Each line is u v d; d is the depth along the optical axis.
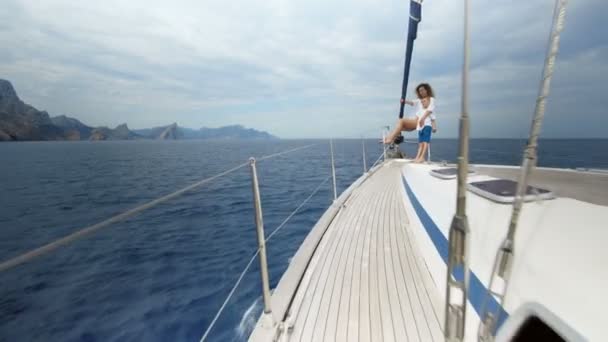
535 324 0.98
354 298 2.18
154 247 8.29
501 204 1.58
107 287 6.24
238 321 4.71
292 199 13.41
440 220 2.25
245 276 6.12
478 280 1.43
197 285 5.96
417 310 2.01
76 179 23.89
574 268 1.01
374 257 2.78
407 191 3.74
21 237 10.56
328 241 3.18
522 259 1.21
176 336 4.55
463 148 0.65
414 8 4.82
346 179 17.95
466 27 0.62
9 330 5.11
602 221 1.12
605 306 0.85
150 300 5.57
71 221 12.42
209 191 16.09
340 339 1.79
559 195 1.48
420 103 5.39
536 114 0.65
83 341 4.74
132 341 4.60
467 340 1.41
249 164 1.79
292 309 2.08
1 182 22.59
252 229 9.36
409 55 5.43
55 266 7.43
